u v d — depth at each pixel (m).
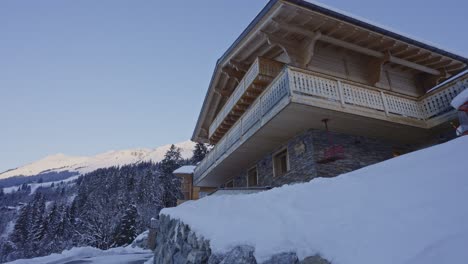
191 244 6.48
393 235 2.81
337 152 9.09
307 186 5.63
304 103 8.54
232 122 16.80
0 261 49.28
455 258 2.14
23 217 62.56
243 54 13.90
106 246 35.16
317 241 3.42
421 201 3.17
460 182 3.18
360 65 12.70
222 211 6.59
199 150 51.97
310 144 10.24
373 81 12.41
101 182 76.00
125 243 36.00
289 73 8.75
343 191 4.52
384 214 3.27
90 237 37.09
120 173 83.19
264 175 13.45
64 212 58.09
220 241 4.85
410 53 12.49
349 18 10.29
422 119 10.88
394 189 3.79
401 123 10.24
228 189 12.59
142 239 30.81
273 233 4.12
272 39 11.07
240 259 4.11
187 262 6.18
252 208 5.68
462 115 8.66
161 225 12.28
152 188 54.09
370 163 10.83
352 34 11.09
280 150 12.20
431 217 2.79
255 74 11.80
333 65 11.95
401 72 13.98
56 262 19.55
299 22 10.53
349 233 3.24
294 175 10.88
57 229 51.94
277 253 3.70
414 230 2.72
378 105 10.00
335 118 9.63
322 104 8.83
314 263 3.18
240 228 4.87
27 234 57.56
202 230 6.01
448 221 2.61
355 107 9.44
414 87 14.09
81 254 23.45
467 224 2.45
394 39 11.45
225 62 14.70
